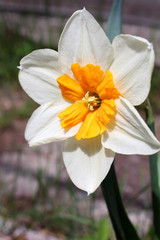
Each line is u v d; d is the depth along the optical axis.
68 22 0.35
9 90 0.96
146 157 0.71
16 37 1.03
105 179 0.35
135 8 1.40
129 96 0.34
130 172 0.66
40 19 1.14
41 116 0.36
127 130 0.34
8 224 0.54
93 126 0.35
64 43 0.35
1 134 0.79
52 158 0.67
